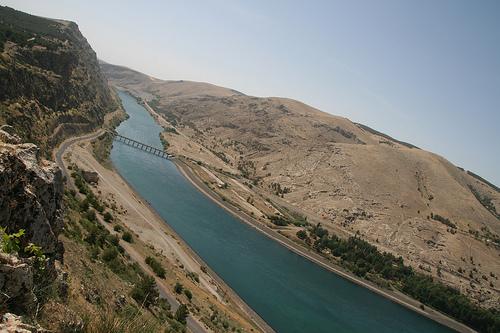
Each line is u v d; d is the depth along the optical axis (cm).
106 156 13700
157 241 8019
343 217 19162
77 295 1627
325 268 12962
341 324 8538
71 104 13988
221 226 12488
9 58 10069
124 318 1019
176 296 5266
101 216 6988
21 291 942
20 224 1255
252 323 6700
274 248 12825
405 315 11456
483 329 12488
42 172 1448
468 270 16588
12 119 8650
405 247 17525
